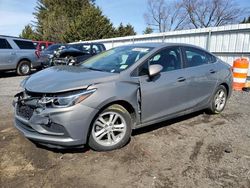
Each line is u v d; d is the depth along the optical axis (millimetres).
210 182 3158
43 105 3445
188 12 44875
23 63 13195
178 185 3080
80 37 40062
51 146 3555
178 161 3639
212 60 5656
